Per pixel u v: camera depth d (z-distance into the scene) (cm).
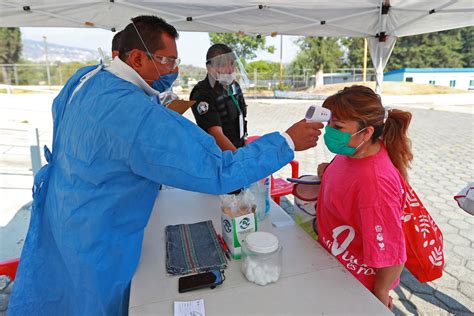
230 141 232
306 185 156
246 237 115
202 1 268
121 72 110
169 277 113
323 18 301
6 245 283
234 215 122
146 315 95
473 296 224
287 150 103
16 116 907
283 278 111
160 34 110
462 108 1338
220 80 215
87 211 104
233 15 293
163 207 173
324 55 2448
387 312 95
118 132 92
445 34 2783
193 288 106
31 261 121
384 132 121
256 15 293
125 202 105
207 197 187
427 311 211
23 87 1809
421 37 2812
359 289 106
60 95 129
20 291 119
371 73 2444
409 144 123
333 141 113
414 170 514
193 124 98
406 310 212
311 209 151
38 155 384
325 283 109
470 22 294
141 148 90
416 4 280
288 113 1200
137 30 108
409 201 123
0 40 2614
